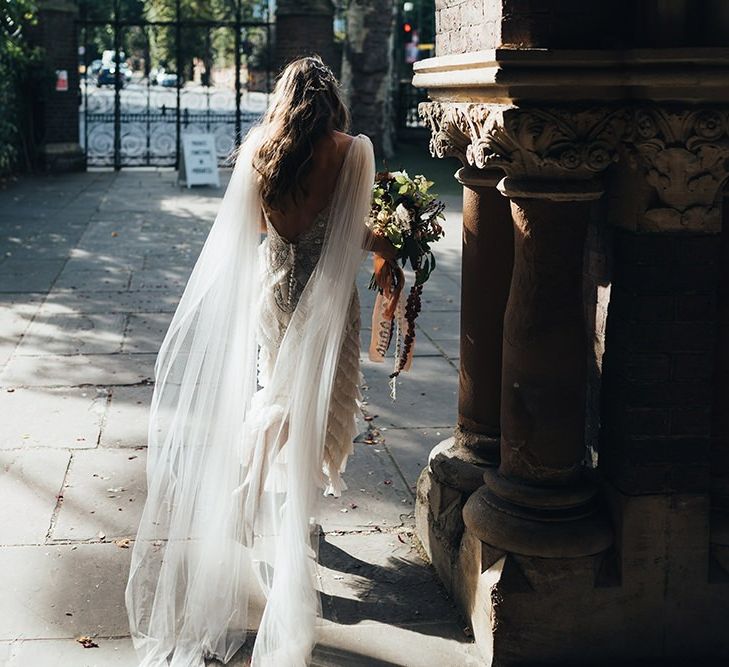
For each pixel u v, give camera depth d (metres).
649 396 3.17
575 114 2.95
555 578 3.20
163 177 17.73
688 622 3.30
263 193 3.28
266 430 3.35
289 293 3.31
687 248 3.09
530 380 3.24
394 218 3.43
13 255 10.12
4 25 16.59
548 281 3.17
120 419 5.45
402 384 6.24
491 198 3.64
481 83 3.05
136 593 3.52
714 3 2.86
